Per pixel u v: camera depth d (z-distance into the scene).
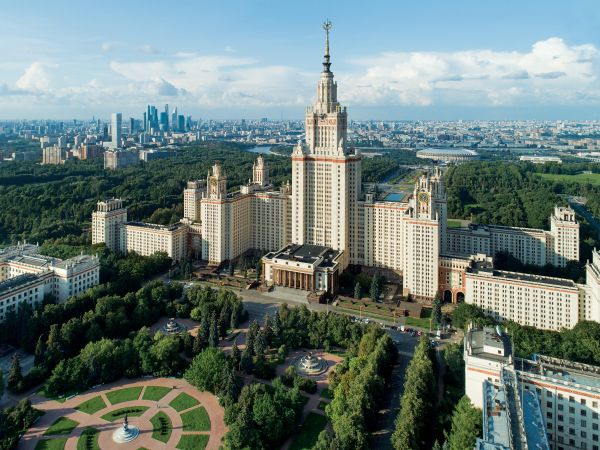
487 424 185.12
